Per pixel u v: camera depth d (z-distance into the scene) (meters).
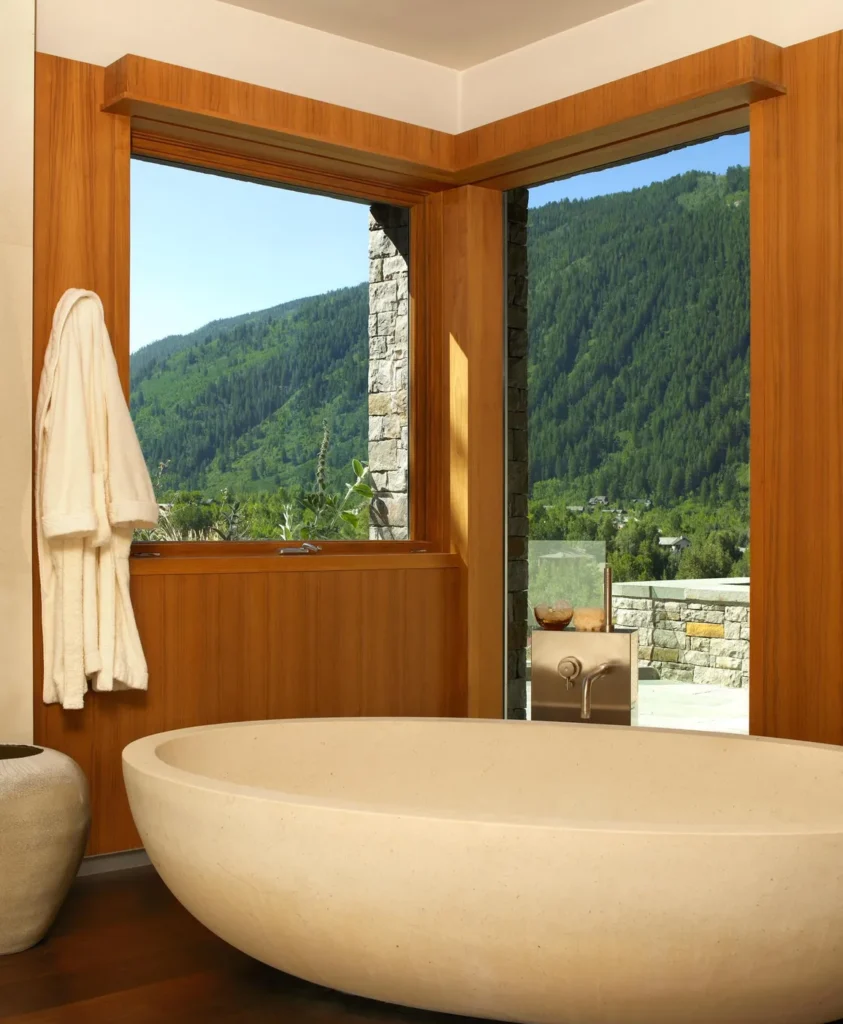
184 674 3.58
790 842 2.03
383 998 2.38
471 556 4.25
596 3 3.76
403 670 4.10
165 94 3.46
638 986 2.12
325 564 3.90
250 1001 2.48
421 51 4.18
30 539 3.20
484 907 2.12
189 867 2.43
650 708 3.96
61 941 2.83
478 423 4.29
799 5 3.35
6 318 3.17
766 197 3.39
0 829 2.66
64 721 3.35
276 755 3.14
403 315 4.39
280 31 3.89
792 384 3.32
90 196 3.44
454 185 4.31
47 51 3.42
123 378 3.51
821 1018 2.21
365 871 2.20
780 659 3.35
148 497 3.28
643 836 2.04
